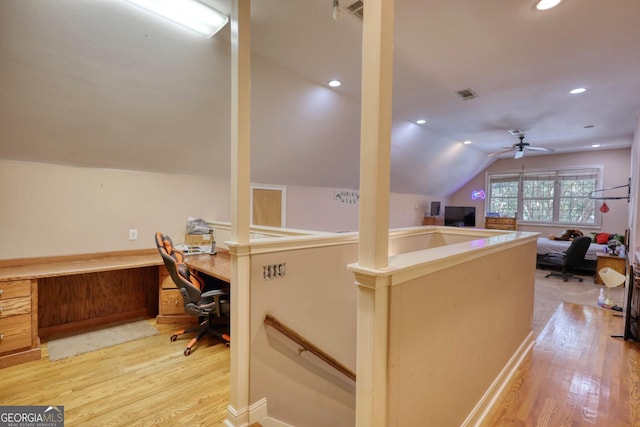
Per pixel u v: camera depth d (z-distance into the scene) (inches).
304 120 148.6
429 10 80.0
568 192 286.7
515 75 118.8
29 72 85.3
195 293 106.3
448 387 59.7
